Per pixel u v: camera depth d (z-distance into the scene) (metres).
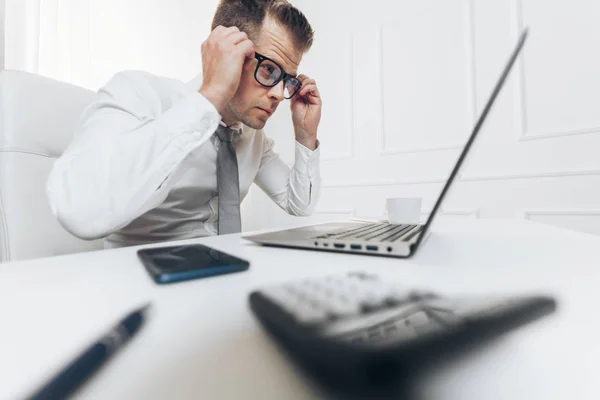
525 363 0.11
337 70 1.57
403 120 1.38
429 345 0.11
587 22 1.00
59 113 0.69
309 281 0.17
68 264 0.28
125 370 0.11
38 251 0.63
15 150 0.61
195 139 0.51
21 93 0.62
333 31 1.57
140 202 0.48
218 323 0.14
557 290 0.18
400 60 1.38
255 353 0.12
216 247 0.37
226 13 0.73
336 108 1.57
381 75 1.43
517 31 1.11
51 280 0.22
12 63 1.15
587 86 1.00
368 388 0.10
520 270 0.24
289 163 1.76
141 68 1.51
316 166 1.03
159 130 0.49
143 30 1.51
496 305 0.14
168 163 0.49
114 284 0.21
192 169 0.73
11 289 0.20
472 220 0.76
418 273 0.23
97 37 1.38
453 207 1.25
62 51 1.28
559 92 1.04
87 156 0.46
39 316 0.16
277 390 0.10
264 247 0.37
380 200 1.44
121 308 0.17
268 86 0.72
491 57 1.17
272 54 0.71
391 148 1.41
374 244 0.29
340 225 0.57
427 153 1.32
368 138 1.48
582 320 0.14
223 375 0.11
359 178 1.51
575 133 1.02
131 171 0.46
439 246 0.36
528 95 1.10
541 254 0.30
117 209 0.46
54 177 0.46
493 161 1.17
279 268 0.25
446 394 0.10
